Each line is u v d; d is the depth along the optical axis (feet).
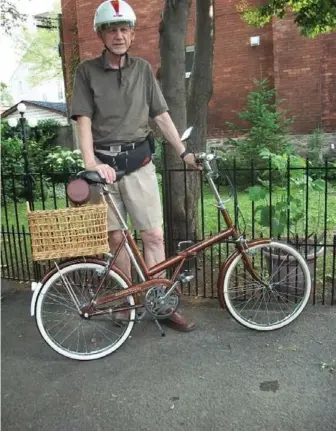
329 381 8.22
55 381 8.58
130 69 9.50
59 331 10.30
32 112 57.57
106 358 9.30
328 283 12.57
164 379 8.49
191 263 12.22
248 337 9.89
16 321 11.07
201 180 12.37
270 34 34.42
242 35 35.27
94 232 8.49
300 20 18.54
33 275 14.15
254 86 35.45
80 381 8.55
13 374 8.84
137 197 9.81
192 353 9.34
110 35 8.98
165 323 10.44
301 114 33.47
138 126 9.69
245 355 9.18
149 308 9.38
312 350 9.27
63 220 8.34
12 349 9.77
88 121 9.45
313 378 8.32
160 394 8.05
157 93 10.00
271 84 35.01
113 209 9.28
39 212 8.27
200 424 7.25
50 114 56.75
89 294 9.37
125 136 9.57
